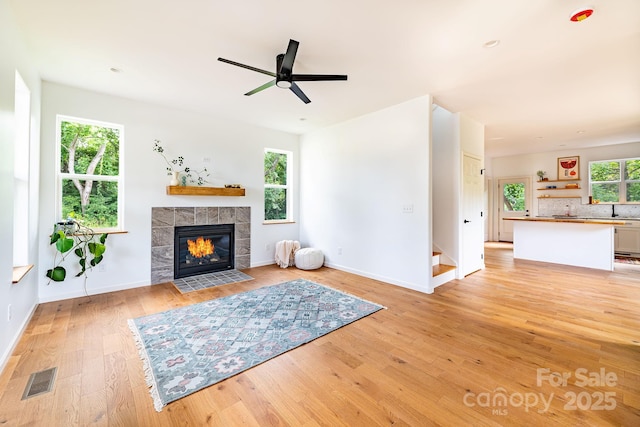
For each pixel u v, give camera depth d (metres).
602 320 2.84
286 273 4.68
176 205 4.21
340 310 3.09
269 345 2.34
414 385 1.84
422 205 3.74
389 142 4.12
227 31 2.29
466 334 2.55
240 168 4.90
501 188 8.46
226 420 1.54
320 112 4.34
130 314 2.96
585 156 7.07
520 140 6.25
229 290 3.77
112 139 3.78
